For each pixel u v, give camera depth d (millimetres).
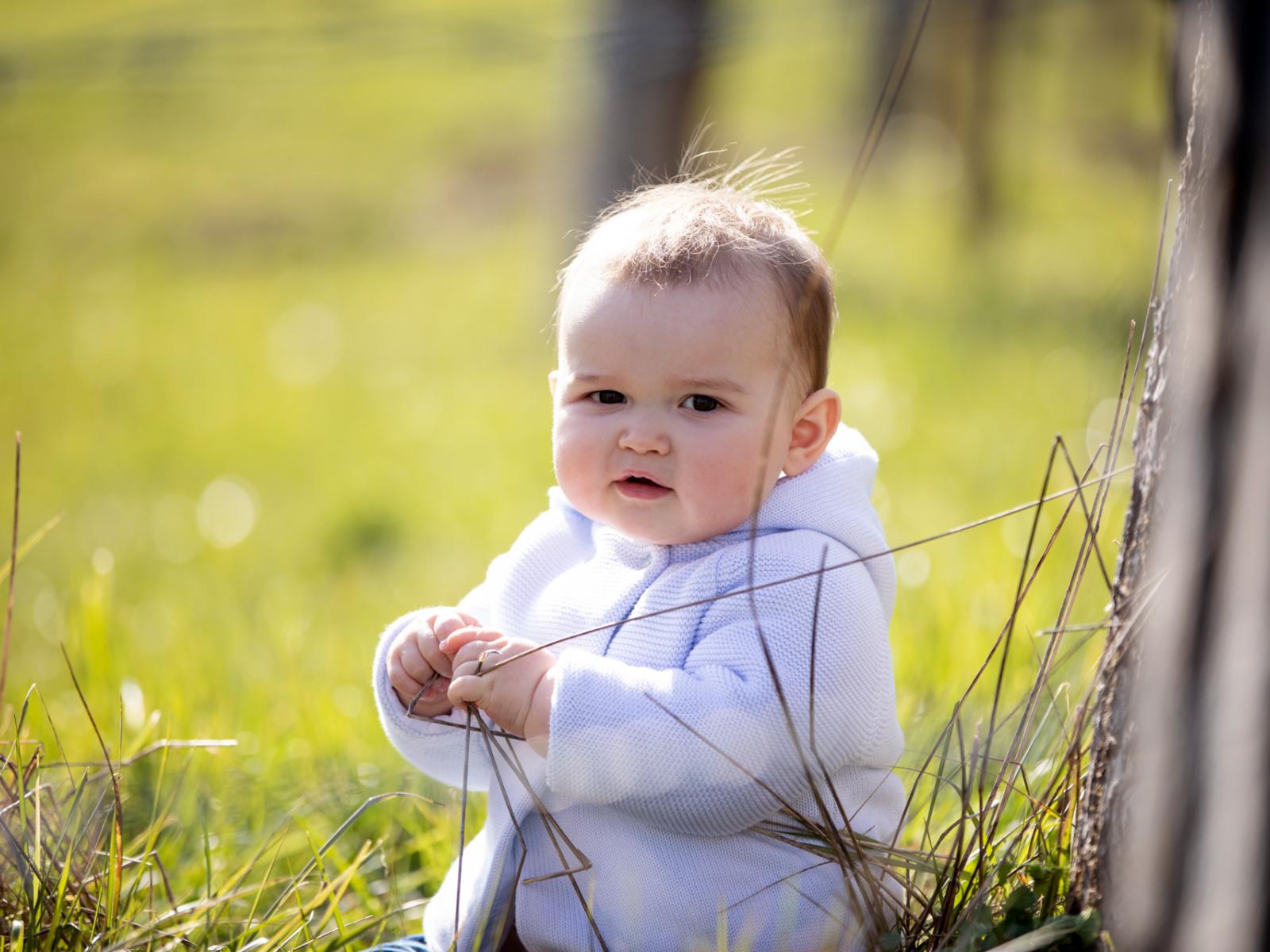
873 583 2025
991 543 4254
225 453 8953
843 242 12750
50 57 3523
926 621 3469
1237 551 1278
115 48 3527
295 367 10805
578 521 2191
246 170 17078
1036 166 15578
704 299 1918
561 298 2080
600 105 9047
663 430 1928
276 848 2373
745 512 1964
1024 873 1853
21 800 2072
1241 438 1288
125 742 2936
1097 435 5352
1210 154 1410
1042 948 1597
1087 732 1950
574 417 1995
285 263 14219
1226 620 1286
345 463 8539
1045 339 9305
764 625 1871
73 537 7523
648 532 1979
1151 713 1397
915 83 15984
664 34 3576
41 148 17781
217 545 7203
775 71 19578
